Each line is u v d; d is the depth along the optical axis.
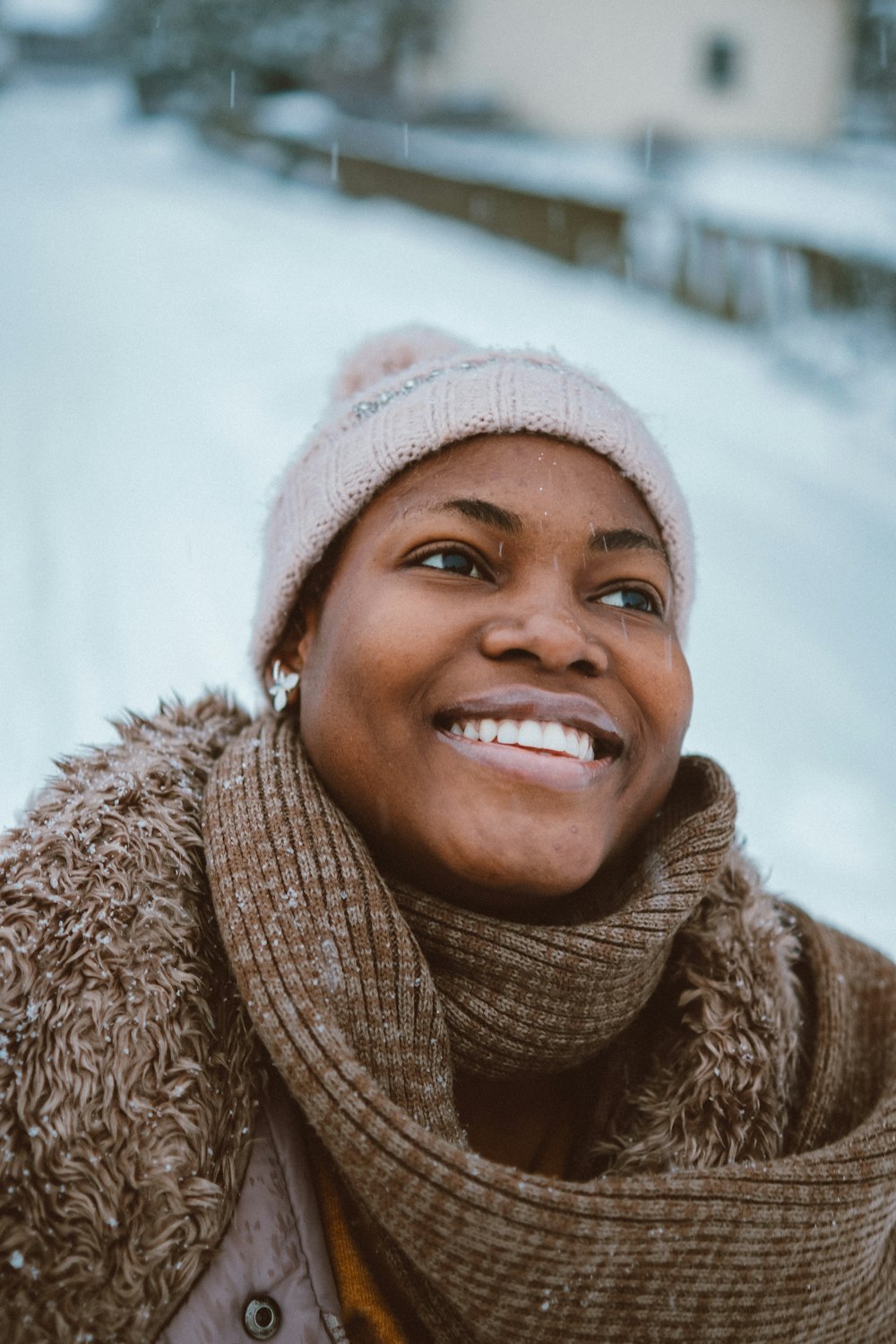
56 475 6.45
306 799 1.19
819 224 13.26
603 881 1.34
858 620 5.70
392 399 1.43
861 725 4.60
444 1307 1.09
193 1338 1.02
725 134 26.05
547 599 1.23
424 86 28.09
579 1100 1.33
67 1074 1.01
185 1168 1.02
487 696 1.18
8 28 40.72
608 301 13.88
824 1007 1.40
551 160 21.67
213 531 5.77
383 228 18.36
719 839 1.30
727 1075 1.23
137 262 14.68
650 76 25.75
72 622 4.40
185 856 1.17
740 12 25.53
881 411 9.34
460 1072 1.23
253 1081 1.11
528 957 1.16
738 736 4.36
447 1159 1.01
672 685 1.29
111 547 5.36
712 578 6.05
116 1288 0.98
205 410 8.21
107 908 1.09
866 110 26.64
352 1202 1.15
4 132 29.70
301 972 1.07
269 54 28.00
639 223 14.64
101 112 33.38
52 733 3.53
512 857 1.15
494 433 1.34
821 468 8.23
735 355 11.46
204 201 20.80
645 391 10.06
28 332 10.23
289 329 11.48
